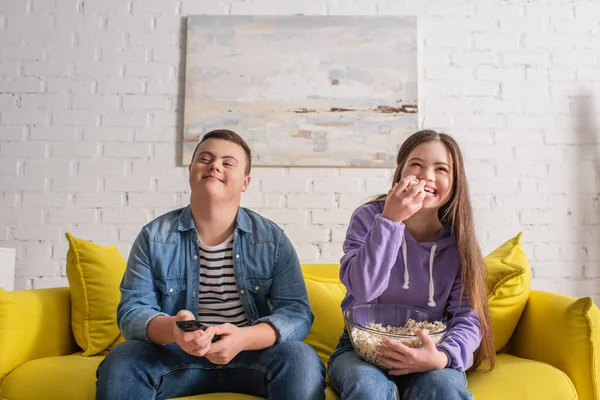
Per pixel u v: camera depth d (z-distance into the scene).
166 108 2.31
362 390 1.11
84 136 2.29
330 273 1.98
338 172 2.29
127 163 2.28
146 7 2.36
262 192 2.27
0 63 2.32
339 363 1.27
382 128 2.29
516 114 2.33
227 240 1.44
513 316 1.52
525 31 2.37
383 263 1.25
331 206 2.27
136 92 2.32
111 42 2.34
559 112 2.34
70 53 2.33
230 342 1.17
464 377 1.20
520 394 1.25
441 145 1.41
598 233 2.28
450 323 1.35
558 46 2.37
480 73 2.35
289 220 2.26
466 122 2.32
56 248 2.23
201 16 2.34
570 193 2.30
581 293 2.25
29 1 2.35
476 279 1.36
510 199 2.29
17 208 2.24
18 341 1.42
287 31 2.34
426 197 1.35
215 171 1.37
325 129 2.29
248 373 1.28
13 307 1.43
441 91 2.34
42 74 2.31
